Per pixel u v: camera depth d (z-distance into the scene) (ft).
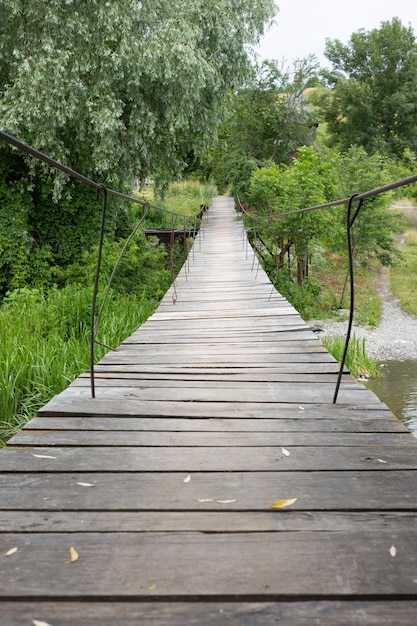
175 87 39.06
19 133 36.76
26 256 42.88
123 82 38.81
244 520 5.68
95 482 6.55
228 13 40.98
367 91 134.72
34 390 17.26
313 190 48.75
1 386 16.34
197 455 7.38
